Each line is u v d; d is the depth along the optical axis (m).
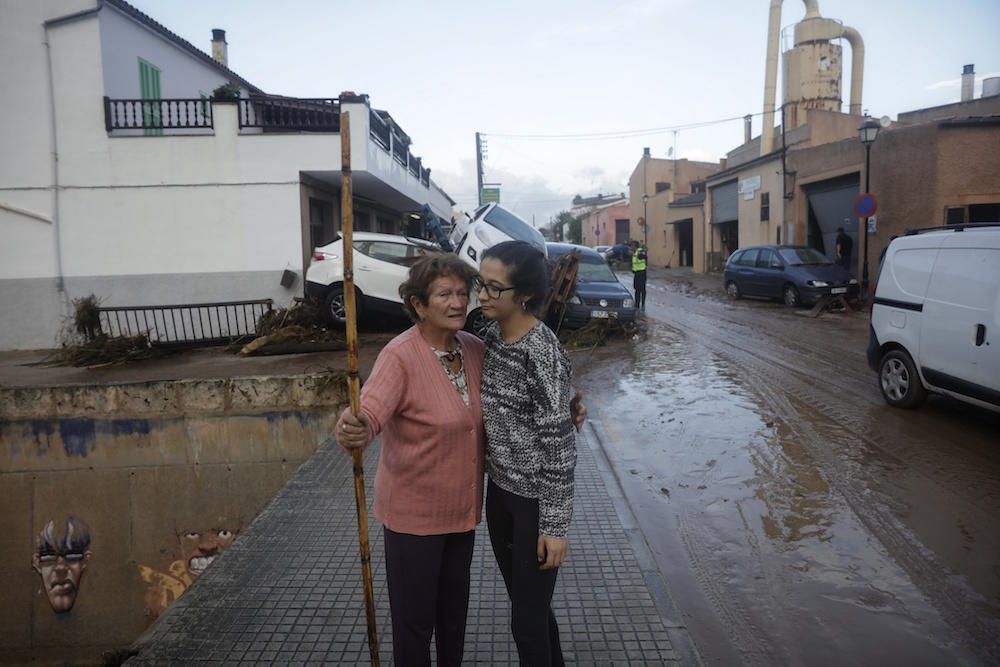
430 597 2.46
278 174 12.98
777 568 4.13
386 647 3.20
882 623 3.55
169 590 8.25
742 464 5.89
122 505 8.25
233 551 4.24
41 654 8.23
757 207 24.70
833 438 6.52
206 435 8.17
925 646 3.36
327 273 12.15
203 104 12.91
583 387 9.04
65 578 8.28
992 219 15.90
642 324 14.99
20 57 12.68
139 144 12.88
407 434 2.36
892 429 6.76
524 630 2.36
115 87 13.20
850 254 19.00
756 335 13.01
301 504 5.03
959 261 6.66
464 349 2.46
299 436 8.15
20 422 8.17
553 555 2.25
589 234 71.00
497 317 2.32
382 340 11.95
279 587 3.78
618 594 3.66
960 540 4.44
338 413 8.11
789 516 4.84
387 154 15.34
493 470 2.44
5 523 8.26
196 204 12.98
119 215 12.96
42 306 13.00
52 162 12.82
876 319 7.73
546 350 2.30
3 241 12.92
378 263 12.16
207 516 8.23
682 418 7.36
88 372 9.91
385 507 2.45
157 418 8.15
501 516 2.51
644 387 8.91
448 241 14.34
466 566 2.58
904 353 7.36
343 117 2.23
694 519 4.83
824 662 3.24
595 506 4.88
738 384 8.88
